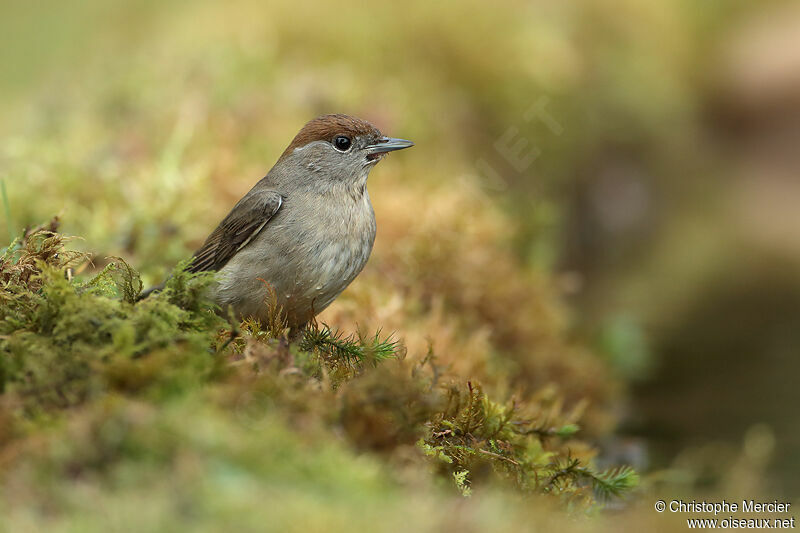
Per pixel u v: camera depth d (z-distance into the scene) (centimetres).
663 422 1205
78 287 622
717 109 3148
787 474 956
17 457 406
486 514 428
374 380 495
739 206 2595
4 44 2309
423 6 2139
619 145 2348
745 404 1256
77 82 1888
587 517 534
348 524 388
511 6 2256
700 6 3284
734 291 1894
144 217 1158
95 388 451
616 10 2608
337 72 1877
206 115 1576
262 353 520
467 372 946
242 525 377
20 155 1402
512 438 638
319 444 441
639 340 1482
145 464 400
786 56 3256
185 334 521
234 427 430
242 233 817
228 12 2141
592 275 2042
